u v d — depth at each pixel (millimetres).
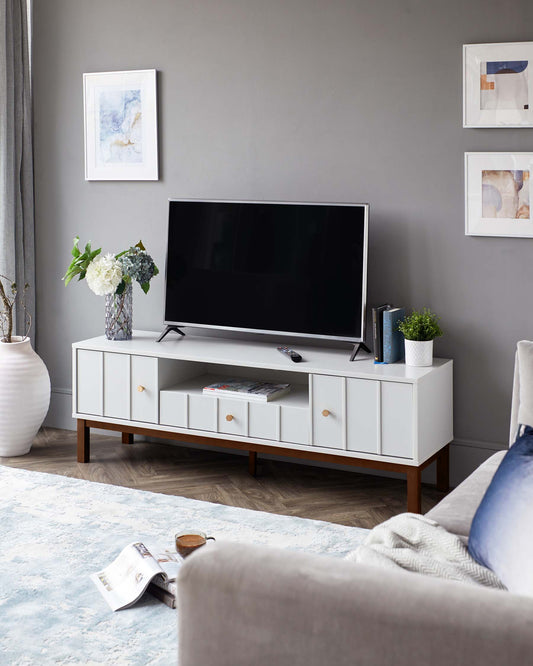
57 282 5051
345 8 4137
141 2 4617
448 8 3934
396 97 4078
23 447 4625
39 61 4930
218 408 4141
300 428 3951
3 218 4832
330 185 4273
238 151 4469
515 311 3957
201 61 4500
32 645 2344
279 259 4223
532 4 3779
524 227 3879
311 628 1364
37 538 3133
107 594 2609
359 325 4062
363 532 3275
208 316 4438
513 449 2238
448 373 3998
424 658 1298
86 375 4445
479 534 2062
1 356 4531
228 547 1473
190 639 1448
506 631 1254
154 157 4664
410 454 3695
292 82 4293
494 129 3904
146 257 4457
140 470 4406
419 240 4109
